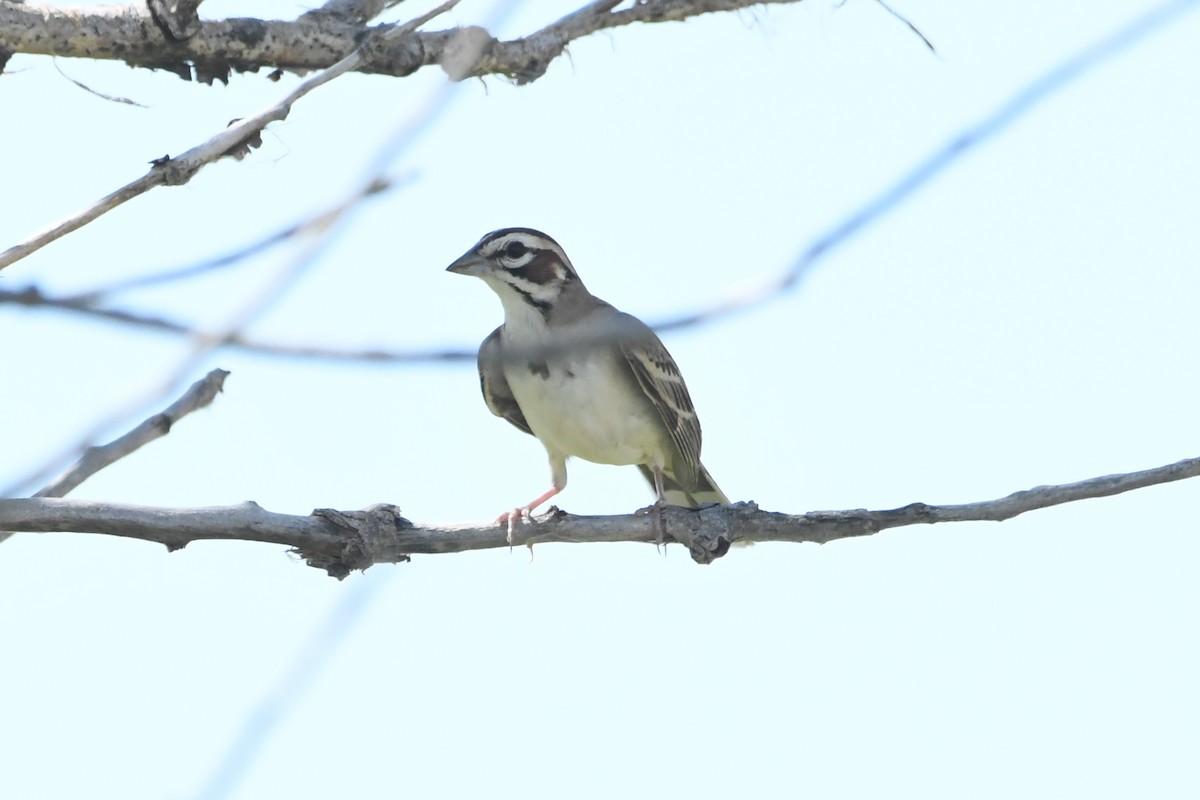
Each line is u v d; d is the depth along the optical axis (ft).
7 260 25.52
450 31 38.93
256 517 35.09
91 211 26.40
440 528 37.93
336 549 36.19
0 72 35.22
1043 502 37.78
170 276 19.19
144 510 33.73
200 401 35.60
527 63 38.60
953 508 39.29
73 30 35.32
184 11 35.76
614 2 38.27
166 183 27.25
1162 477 36.94
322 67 38.04
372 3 38.58
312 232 18.19
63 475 34.04
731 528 39.96
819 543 40.37
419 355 19.76
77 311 17.99
